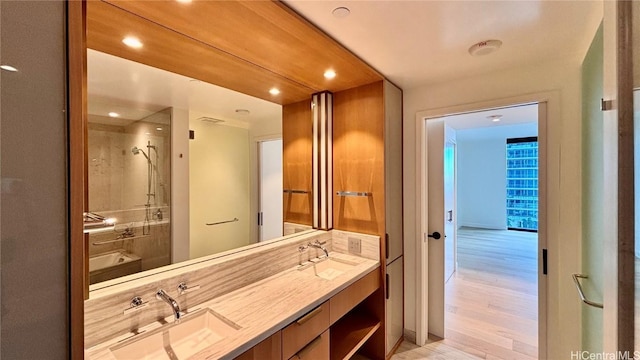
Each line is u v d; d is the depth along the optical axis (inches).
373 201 84.7
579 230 68.6
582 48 63.2
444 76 81.7
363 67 71.3
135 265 54.0
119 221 52.1
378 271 82.7
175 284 52.0
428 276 99.0
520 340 93.0
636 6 25.6
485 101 80.2
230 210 74.2
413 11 49.3
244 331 45.9
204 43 55.7
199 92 69.2
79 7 23.6
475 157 293.6
